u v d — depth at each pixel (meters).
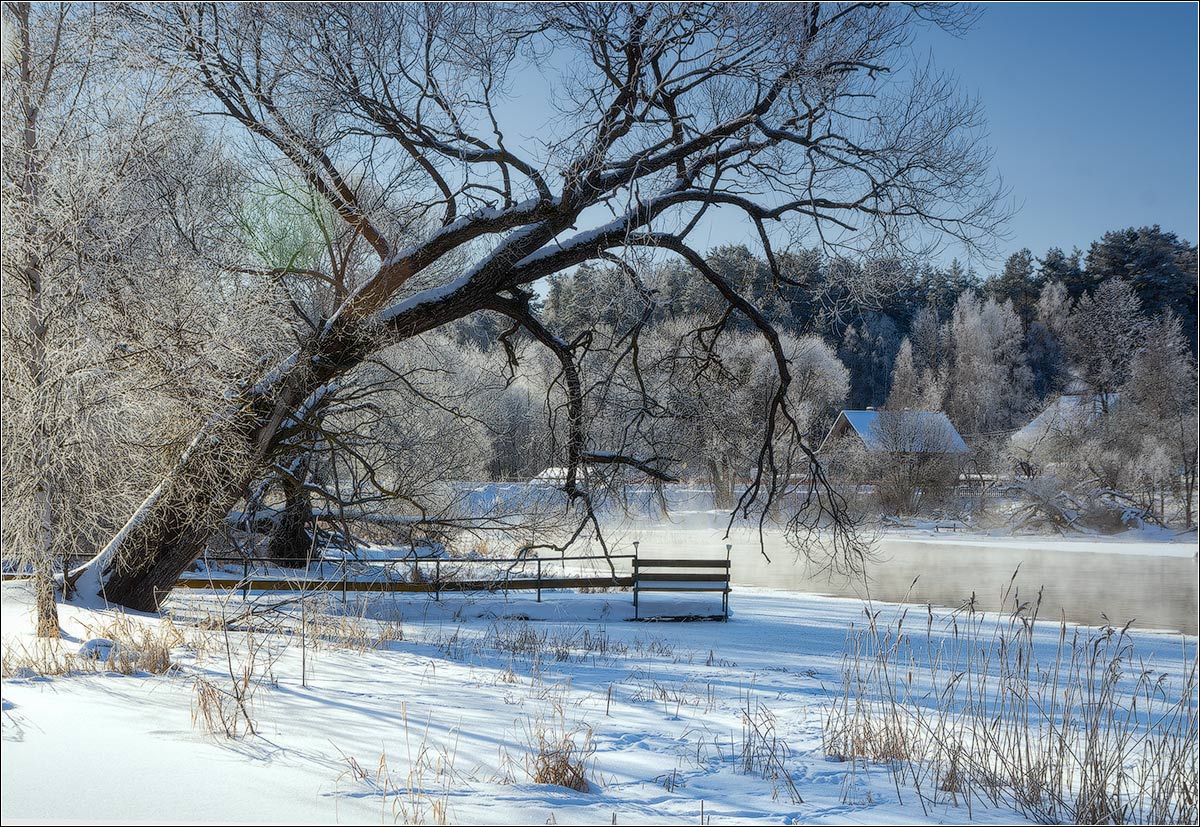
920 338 83.50
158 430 11.95
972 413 78.31
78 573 12.95
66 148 10.46
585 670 10.16
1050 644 14.83
